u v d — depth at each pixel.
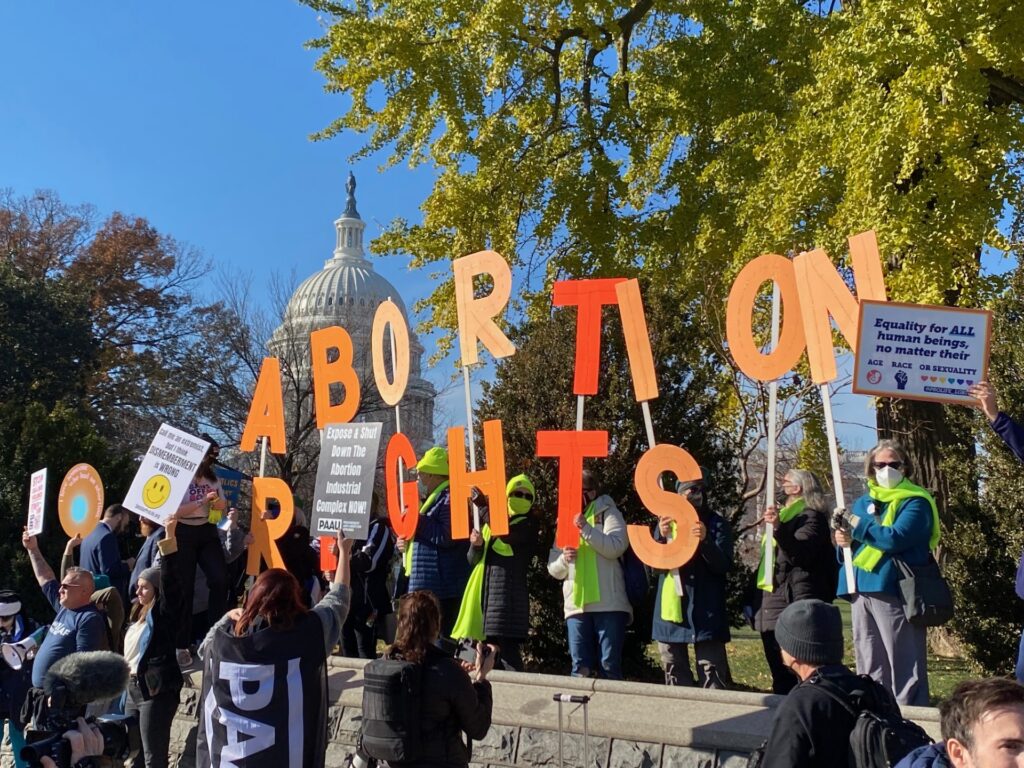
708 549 6.61
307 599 8.52
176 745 7.86
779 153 11.91
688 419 10.24
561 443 7.06
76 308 38.16
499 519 7.36
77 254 45.03
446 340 15.96
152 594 6.85
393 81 15.59
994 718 2.65
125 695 6.93
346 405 8.50
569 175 15.68
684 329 10.55
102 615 6.62
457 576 8.05
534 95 16.64
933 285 9.43
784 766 3.24
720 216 14.38
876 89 10.16
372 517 9.24
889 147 9.79
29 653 6.89
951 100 9.52
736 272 12.27
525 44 16.06
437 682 4.44
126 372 42.47
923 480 11.41
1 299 35.78
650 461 6.64
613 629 7.00
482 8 14.51
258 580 4.52
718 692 5.94
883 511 5.66
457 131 15.01
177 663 6.81
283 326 33.38
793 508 6.51
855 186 10.07
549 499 9.85
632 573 7.17
